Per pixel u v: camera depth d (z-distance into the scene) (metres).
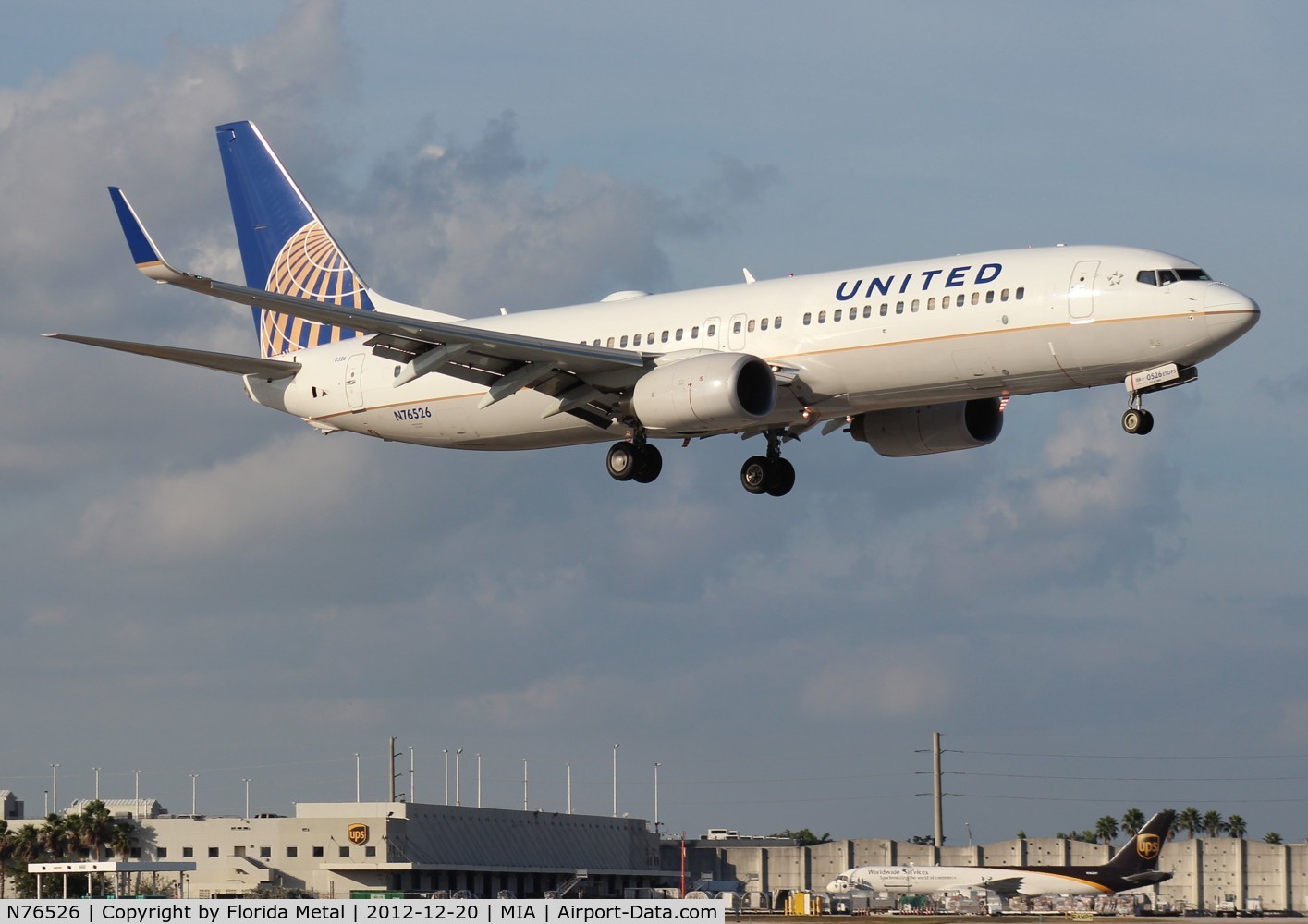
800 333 130.00
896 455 143.75
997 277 122.31
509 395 144.50
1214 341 115.62
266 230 168.62
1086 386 123.62
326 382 157.25
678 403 126.44
